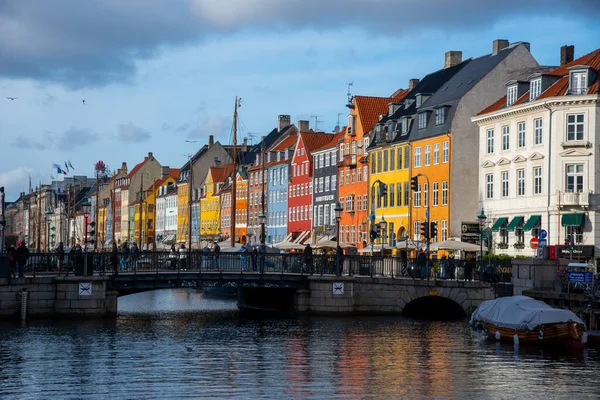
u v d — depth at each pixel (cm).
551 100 7300
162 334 4909
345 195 11050
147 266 5825
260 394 3191
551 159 7344
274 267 6094
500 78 8769
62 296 5516
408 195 9444
